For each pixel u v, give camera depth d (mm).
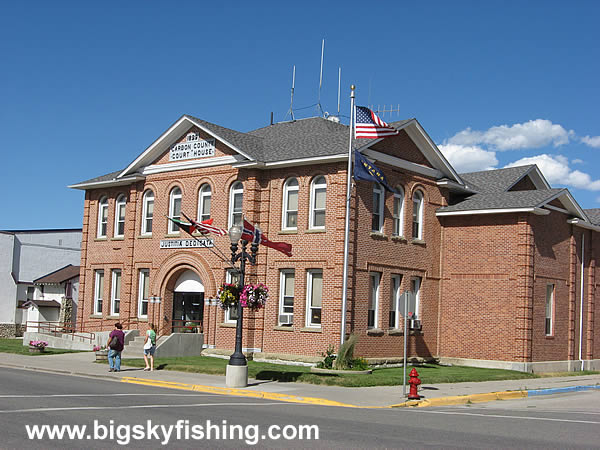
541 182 38688
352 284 28641
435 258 33219
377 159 30062
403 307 20516
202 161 33094
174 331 34000
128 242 35781
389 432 13398
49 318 44688
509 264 31375
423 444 12102
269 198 30875
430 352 32656
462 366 32000
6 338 44344
